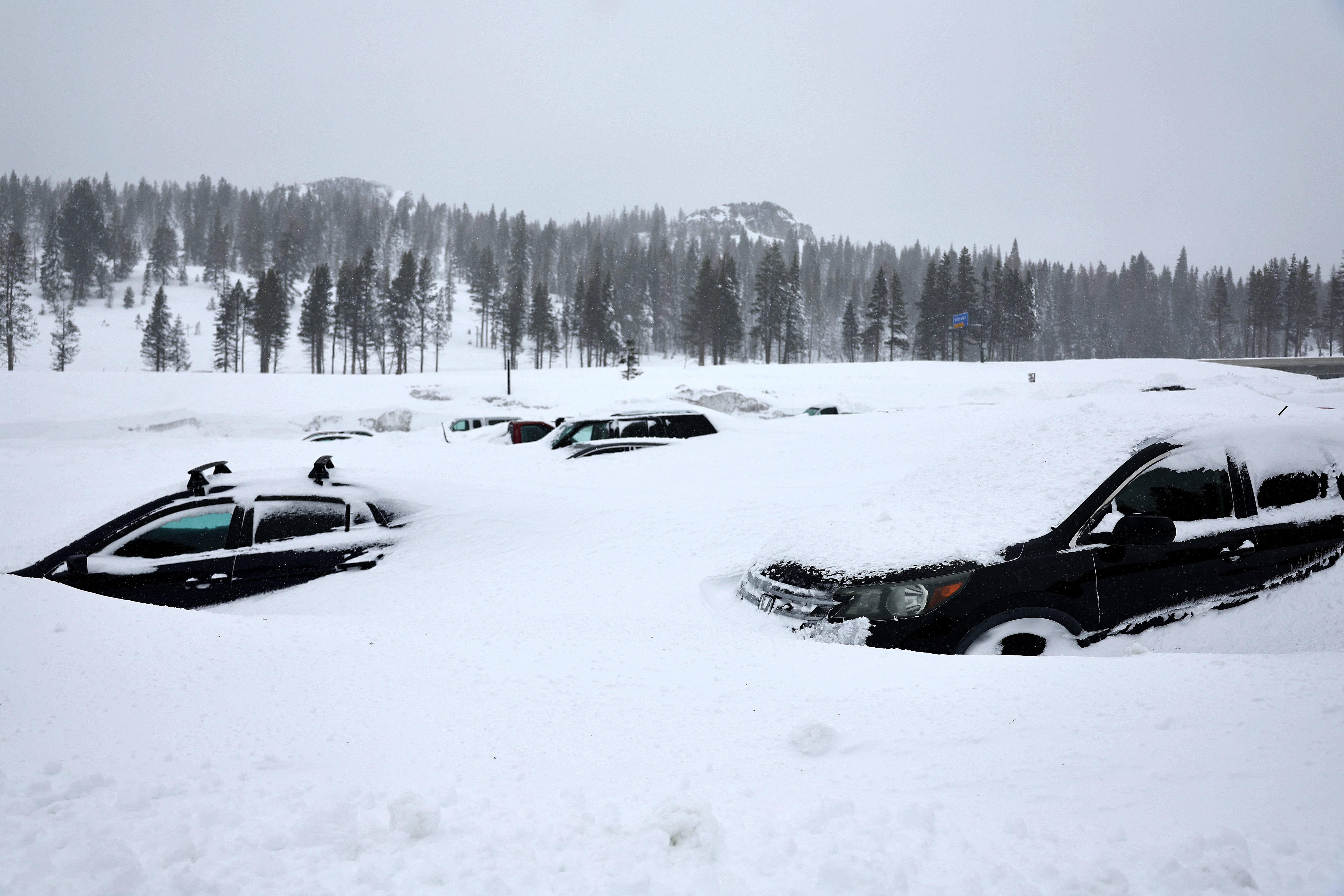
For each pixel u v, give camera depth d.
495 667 4.28
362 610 6.54
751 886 2.09
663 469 12.71
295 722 3.38
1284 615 4.50
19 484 14.26
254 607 6.64
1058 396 23.31
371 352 136.12
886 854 2.21
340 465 15.05
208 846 2.31
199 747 3.09
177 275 198.12
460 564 7.14
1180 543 4.56
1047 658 3.84
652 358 151.38
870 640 4.37
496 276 171.62
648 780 2.86
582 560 7.32
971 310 121.81
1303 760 2.61
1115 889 2.00
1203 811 2.38
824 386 61.22
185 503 6.92
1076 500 4.72
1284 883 1.99
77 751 3.01
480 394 61.03
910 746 3.00
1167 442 4.88
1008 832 2.31
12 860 2.22
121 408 48.12
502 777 2.91
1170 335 190.25
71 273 162.62
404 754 3.12
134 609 4.80
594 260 189.88
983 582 4.37
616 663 4.34
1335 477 5.01
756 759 3.02
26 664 3.84
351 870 2.20
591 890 2.08
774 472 12.38
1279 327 140.50
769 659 4.23
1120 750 2.80
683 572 6.97
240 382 61.56
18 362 111.75
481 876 2.15
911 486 5.86
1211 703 3.11
